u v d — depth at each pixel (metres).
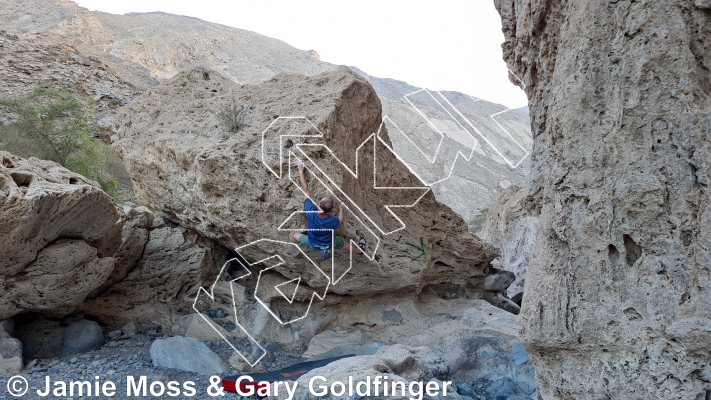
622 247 3.50
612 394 3.62
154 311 7.84
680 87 3.22
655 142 3.32
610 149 3.46
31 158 6.40
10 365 5.72
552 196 3.89
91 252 6.46
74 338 6.71
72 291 6.49
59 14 54.03
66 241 6.23
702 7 3.17
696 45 3.25
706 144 3.16
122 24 67.12
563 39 3.79
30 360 6.18
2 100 16.80
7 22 48.53
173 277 8.07
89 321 7.04
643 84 3.32
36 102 18.56
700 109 3.20
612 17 3.40
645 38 3.29
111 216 6.58
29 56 31.89
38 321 6.73
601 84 3.47
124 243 7.57
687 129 3.20
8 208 5.15
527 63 6.05
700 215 3.18
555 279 3.81
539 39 5.48
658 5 3.24
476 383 6.34
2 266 5.65
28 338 6.51
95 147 16.73
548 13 5.02
